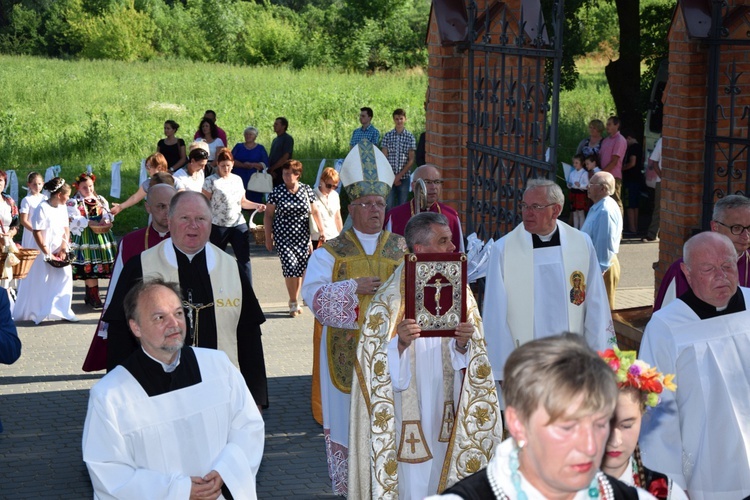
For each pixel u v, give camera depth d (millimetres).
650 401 3014
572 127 25906
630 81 19062
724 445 4820
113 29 52031
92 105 32375
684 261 4898
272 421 8070
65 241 11109
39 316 11102
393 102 33062
